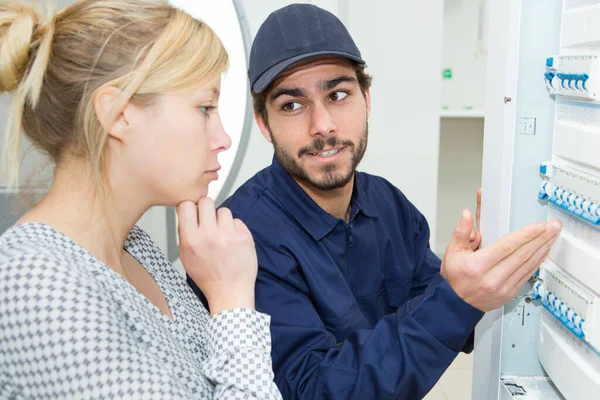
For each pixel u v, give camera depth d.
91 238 0.66
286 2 1.95
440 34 2.36
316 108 0.96
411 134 2.45
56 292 0.56
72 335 0.55
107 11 0.63
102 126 0.63
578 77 0.69
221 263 0.74
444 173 3.31
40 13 0.65
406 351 0.81
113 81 0.61
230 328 0.70
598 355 0.69
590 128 0.70
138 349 0.59
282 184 1.05
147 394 0.56
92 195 0.65
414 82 2.41
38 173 0.73
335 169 0.99
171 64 0.64
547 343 0.82
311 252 1.03
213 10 1.92
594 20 0.66
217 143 0.72
